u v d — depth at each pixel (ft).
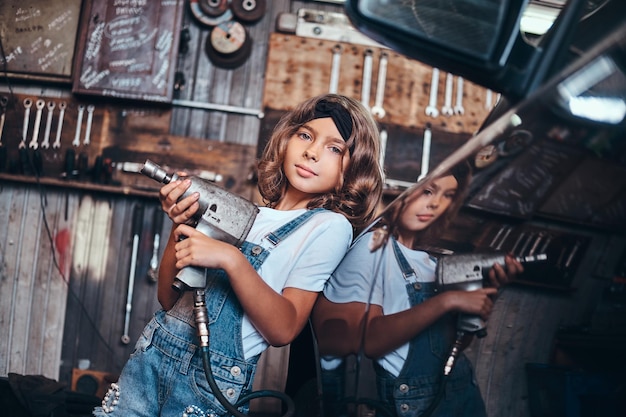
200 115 10.80
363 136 4.92
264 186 5.21
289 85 10.77
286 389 3.99
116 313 10.38
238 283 3.90
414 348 2.05
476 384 1.82
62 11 10.66
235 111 10.74
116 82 10.47
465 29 2.70
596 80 1.93
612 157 1.75
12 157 10.57
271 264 4.25
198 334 3.87
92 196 10.57
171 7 10.61
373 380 2.24
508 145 2.03
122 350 10.32
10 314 10.32
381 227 2.60
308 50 10.84
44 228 10.49
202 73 10.86
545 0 7.11
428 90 10.92
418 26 2.74
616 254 1.63
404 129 10.79
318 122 4.84
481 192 2.02
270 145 5.30
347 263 2.76
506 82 2.72
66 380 10.23
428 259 2.10
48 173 10.55
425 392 1.98
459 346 1.89
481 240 1.93
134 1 10.62
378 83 10.84
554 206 1.79
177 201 4.32
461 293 1.92
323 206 4.78
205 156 10.67
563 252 1.73
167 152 10.66
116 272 10.46
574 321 1.66
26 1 10.68
